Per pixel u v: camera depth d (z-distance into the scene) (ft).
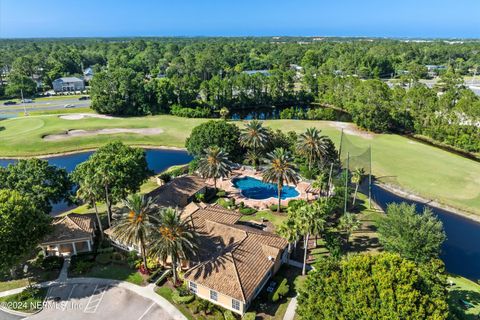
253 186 245.24
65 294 138.31
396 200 229.04
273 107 506.07
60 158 311.68
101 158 189.88
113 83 434.30
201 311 130.72
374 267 99.25
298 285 144.87
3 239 130.31
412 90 363.97
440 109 336.49
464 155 310.24
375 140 340.80
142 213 138.51
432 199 227.20
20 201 142.51
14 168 180.24
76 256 161.07
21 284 144.25
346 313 95.09
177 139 351.67
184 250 134.72
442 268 134.51
